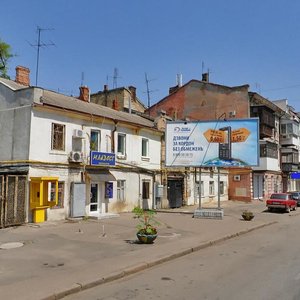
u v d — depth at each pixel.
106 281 8.28
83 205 20.41
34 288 7.34
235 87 41.16
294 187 57.44
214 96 42.19
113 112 26.94
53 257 10.62
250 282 8.09
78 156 20.12
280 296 7.03
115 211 23.50
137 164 25.69
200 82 43.09
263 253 11.96
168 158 25.17
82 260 10.26
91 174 21.12
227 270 9.36
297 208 36.28
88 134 21.50
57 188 18.80
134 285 8.00
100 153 21.84
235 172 40.31
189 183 32.22
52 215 18.81
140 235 13.03
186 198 31.62
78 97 27.33
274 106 45.19
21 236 14.25
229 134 24.22
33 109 18.22
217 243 14.27
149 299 6.93
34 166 18.08
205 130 24.69
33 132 18.17
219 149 24.28
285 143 49.69
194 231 16.77
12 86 19.77
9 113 19.03
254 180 42.91
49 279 8.07
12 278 8.23
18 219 17.06
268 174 45.72
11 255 10.84
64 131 19.92
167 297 7.04
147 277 8.73
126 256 10.77
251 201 39.47
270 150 43.84
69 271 8.89
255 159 23.61
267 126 43.97
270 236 16.52
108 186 22.80
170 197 29.88
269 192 45.97
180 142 25.02
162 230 16.88
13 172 18.34
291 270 9.30
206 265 10.04
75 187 20.03
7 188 16.55
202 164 24.47
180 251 11.60
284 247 13.24
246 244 14.05
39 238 13.88
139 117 30.62
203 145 24.61
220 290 7.47
